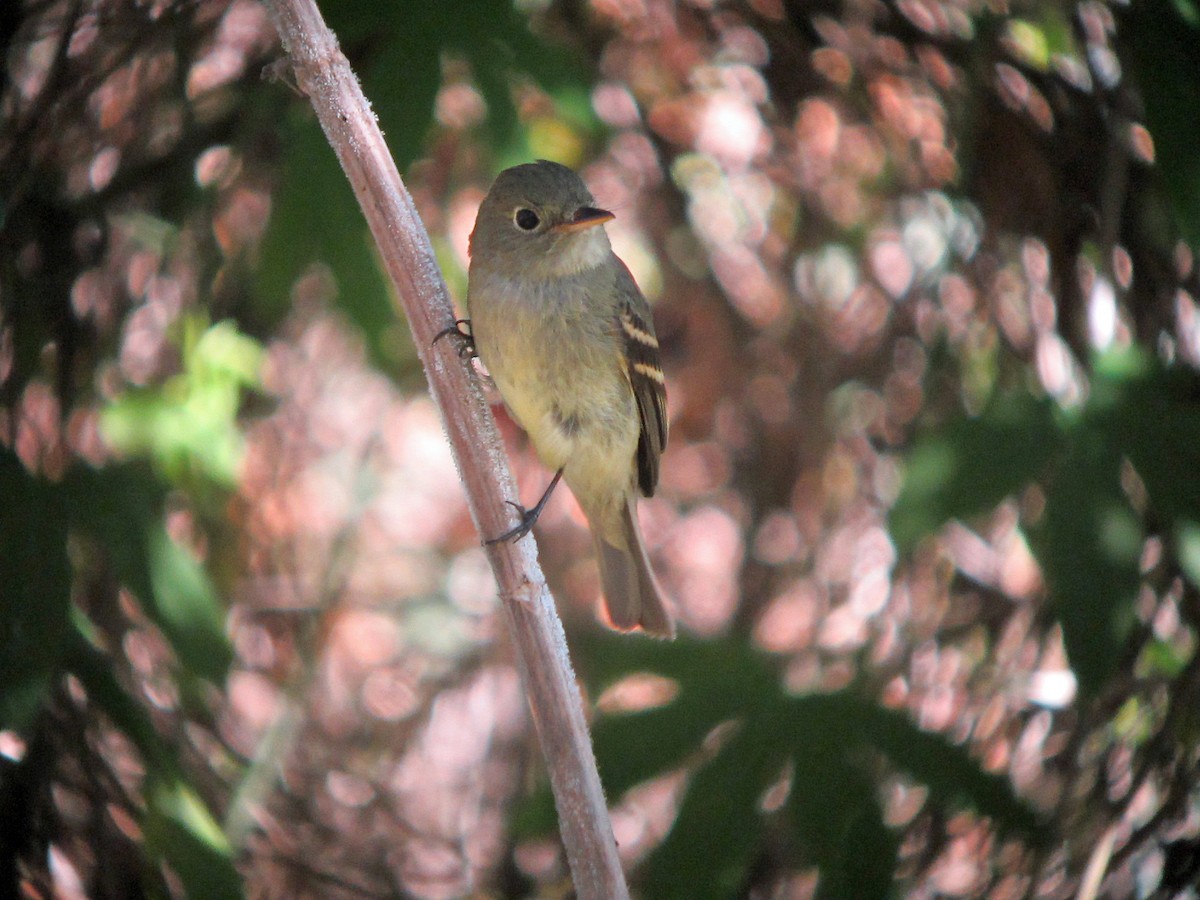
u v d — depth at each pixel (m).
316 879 9.03
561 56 7.39
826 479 10.30
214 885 7.12
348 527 10.09
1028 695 8.45
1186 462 6.69
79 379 8.10
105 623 7.83
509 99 7.27
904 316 9.80
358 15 7.18
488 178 9.09
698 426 10.97
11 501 7.20
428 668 10.20
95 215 8.27
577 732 5.18
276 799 9.13
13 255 8.01
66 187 8.25
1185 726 7.50
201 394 8.07
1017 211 8.67
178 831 7.20
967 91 8.69
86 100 8.23
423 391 10.28
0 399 7.77
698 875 6.71
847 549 10.05
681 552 10.87
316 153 7.51
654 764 6.91
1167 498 6.65
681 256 10.61
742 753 6.89
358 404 10.26
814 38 9.37
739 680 7.11
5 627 6.91
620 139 10.15
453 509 10.70
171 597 7.32
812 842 6.77
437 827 9.64
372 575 10.42
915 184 9.43
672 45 9.69
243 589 9.78
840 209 9.88
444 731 10.02
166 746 7.58
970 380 8.96
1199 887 7.43
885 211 9.70
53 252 8.17
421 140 7.04
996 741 8.43
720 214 10.18
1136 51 7.50
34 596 7.01
